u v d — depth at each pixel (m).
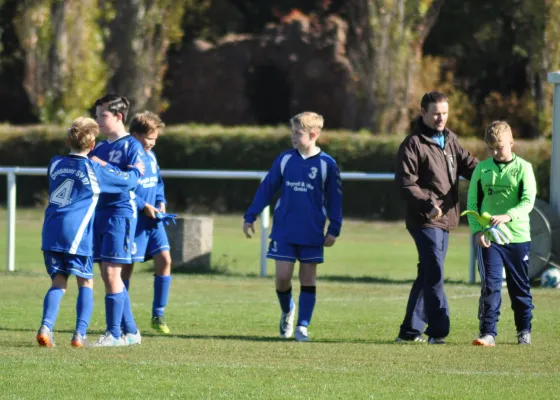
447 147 28.91
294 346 27.81
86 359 24.92
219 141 93.50
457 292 42.56
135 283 44.91
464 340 29.56
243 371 23.44
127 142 28.61
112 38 117.12
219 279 46.91
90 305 27.34
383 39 109.38
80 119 27.06
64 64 113.56
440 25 135.00
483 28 134.38
